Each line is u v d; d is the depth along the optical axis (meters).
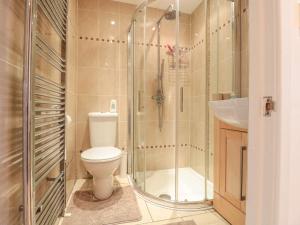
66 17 1.55
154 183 2.16
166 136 2.51
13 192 0.80
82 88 2.32
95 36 2.36
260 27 0.56
